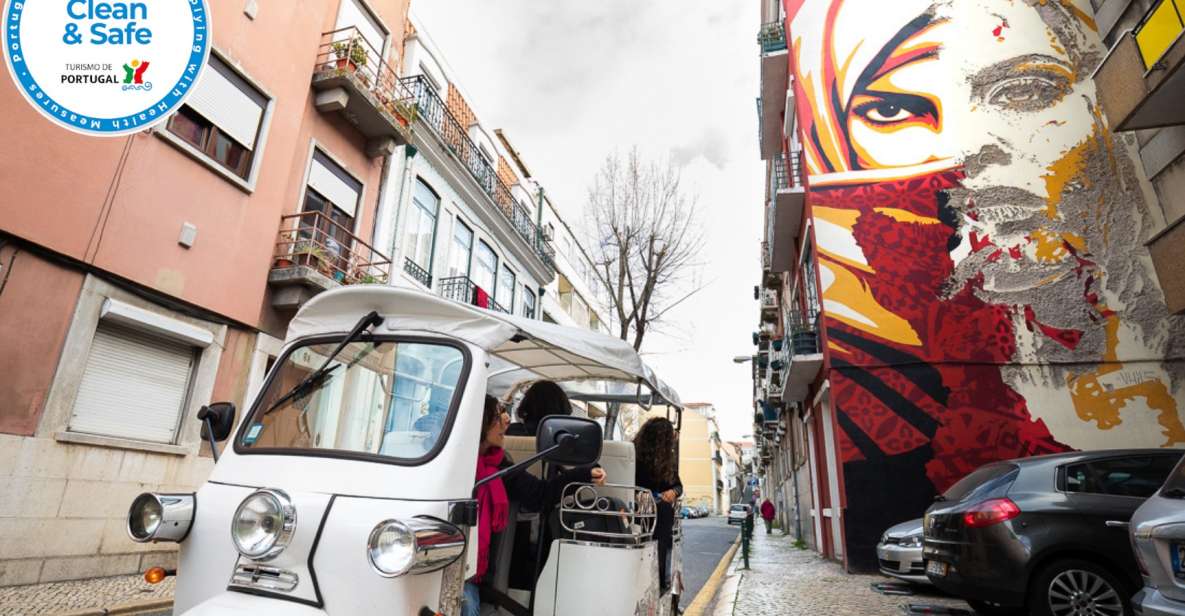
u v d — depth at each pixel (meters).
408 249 14.69
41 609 5.72
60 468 7.18
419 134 14.83
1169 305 8.77
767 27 15.34
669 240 15.12
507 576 3.05
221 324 9.43
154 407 8.48
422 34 16.91
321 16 12.13
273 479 2.31
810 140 12.41
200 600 2.16
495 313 2.73
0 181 6.79
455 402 2.41
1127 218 10.68
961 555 5.53
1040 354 10.31
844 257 11.43
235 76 10.02
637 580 3.10
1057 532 5.11
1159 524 3.64
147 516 2.25
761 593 7.77
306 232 11.53
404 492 2.16
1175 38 7.95
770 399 22.33
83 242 7.55
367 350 2.66
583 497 3.30
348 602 1.97
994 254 10.95
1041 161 11.29
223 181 9.59
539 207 26.20
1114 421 9.81
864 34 12.78
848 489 10.13
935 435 10.14
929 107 12.04
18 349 6.87
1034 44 11.95
